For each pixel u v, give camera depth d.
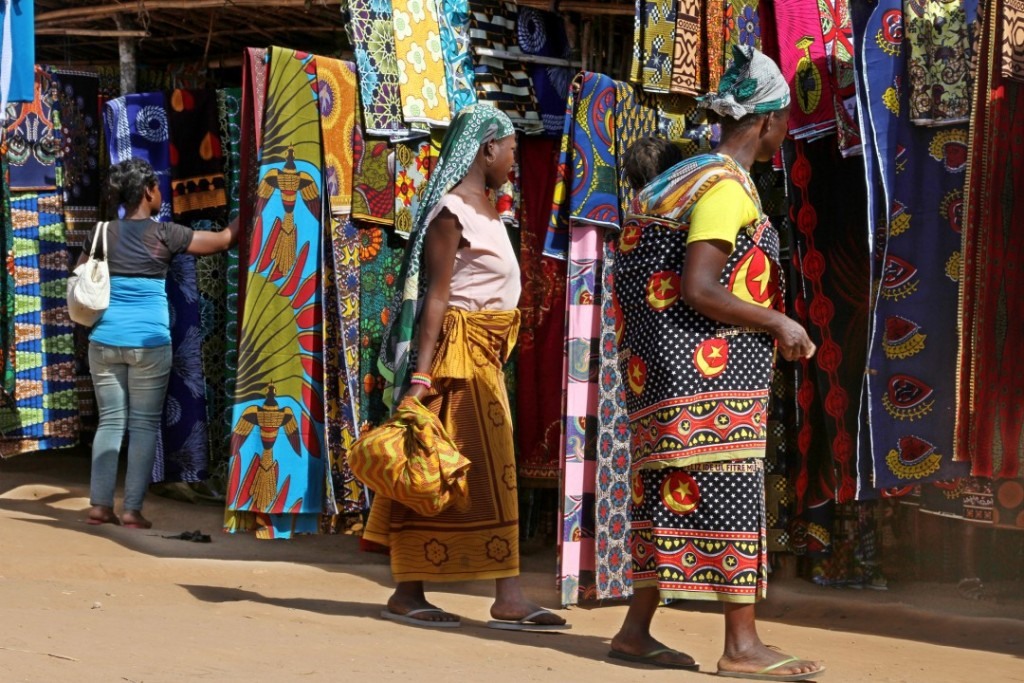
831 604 4.88
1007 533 5.12
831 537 5.25
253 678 2.71
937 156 4.62
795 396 5.25
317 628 3.65
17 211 6.23
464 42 5.32
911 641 4.27
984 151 4.46
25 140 6.19
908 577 5.36
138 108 6.01
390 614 4.04
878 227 4.73
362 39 5.09
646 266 3.34
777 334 3.18
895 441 4.63
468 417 3.98
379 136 5.18
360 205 5.18
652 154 4.24
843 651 3.99
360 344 5.28
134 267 5.66
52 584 4.15
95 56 7.42
